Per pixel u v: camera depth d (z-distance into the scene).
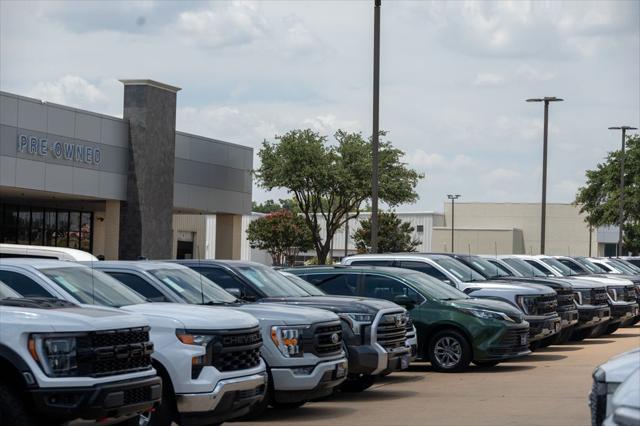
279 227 79.06
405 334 17.14
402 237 86.88
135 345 10.49
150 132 44.72
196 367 11.87
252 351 12.62
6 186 37.41
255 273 16.83
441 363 20.30
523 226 100.44
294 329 14.06
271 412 15.12
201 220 63.62
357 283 20.31
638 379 7.63
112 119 43.12
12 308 10.23
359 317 16.06
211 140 50.94
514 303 22.80
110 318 10.28
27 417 9.72
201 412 11.85
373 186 29.88
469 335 20.05
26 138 38.22
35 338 9.73
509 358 21.06
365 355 15.92
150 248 44.78
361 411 15.16
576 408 15.30
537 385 18.27
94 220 48.56
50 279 12.44
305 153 58.47
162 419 11.83
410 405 15.77
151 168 44.94
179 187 48.22
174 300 14.12
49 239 45.97
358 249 85.69
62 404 9.71
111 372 10.13
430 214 101.00
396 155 59.62
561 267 33.56
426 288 20.55
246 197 54.28
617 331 33.12
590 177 77.00
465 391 17.44
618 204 74.31
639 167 75.19
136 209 44.03
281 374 13.89
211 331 12.05
